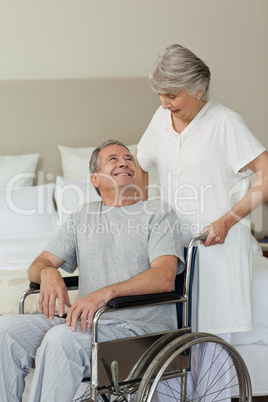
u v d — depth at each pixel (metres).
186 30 4.41
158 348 1.96
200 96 2.18
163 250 2.05
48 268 2.12
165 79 2.08
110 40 4.34
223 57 4.47
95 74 4.34
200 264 2.21
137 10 4.35
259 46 4.52
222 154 2.22
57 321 2.09
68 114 4.29
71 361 1.84
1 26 4.21
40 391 1.88
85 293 2.13
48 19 4.26
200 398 2.23
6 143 4.23
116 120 4.34
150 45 4.38
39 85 4.25
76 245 2.24
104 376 1.84
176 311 2.11
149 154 2.45
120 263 2.09
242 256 2.23
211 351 2.27
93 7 4.30
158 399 2.26
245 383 2.12
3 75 4.23
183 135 2.24
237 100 4.52
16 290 2.53
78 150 4.24
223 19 4.46
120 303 1.84
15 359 1.99
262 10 4.50
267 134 4.57
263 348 2.61
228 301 2.22
